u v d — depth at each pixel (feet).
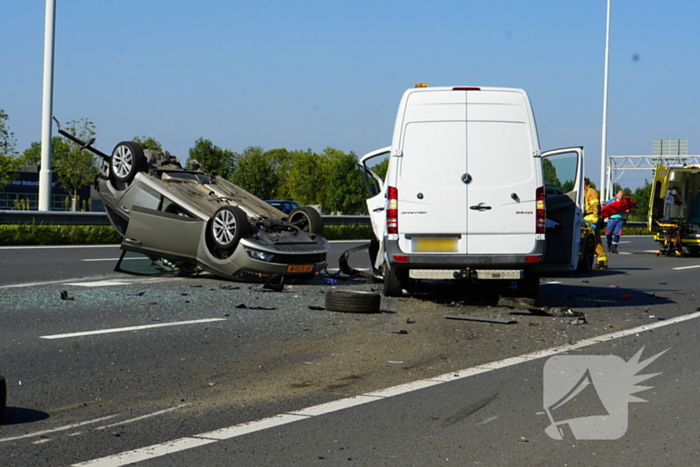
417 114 31.63
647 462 13.25
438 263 31.40
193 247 39.75
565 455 13.55
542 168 31.60
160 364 20.34
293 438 14.26
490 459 13.26
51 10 76.64
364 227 99.50
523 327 27.55
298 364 20.75
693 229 74.02
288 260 39.04
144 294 34.09
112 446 13.64
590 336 25.88
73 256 53.52
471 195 31.27
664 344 24.53
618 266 60.90
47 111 77.36
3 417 15.25
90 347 22.25
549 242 36.27
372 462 13.03
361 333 25.68
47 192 77.66
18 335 23.81
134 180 42.75
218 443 13.92
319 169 334.24
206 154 206.39
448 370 20.24
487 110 31.40
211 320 27.48
